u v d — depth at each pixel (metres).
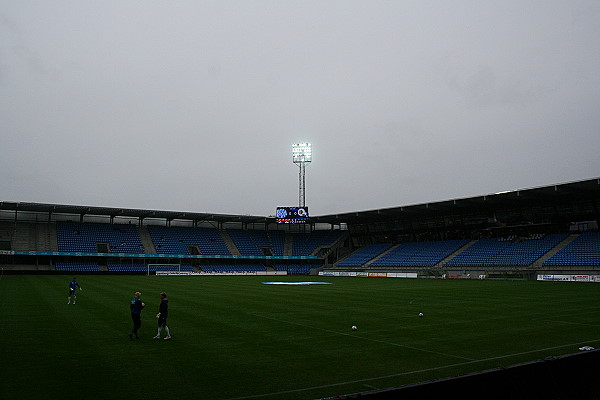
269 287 42.03
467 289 39.12
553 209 62.50
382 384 10.03
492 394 7.03
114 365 11.52
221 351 13.23
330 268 80.12
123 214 76.56
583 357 8.10
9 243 66.69
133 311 14.95
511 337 15.45
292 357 12.51
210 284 46.34
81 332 16.22
